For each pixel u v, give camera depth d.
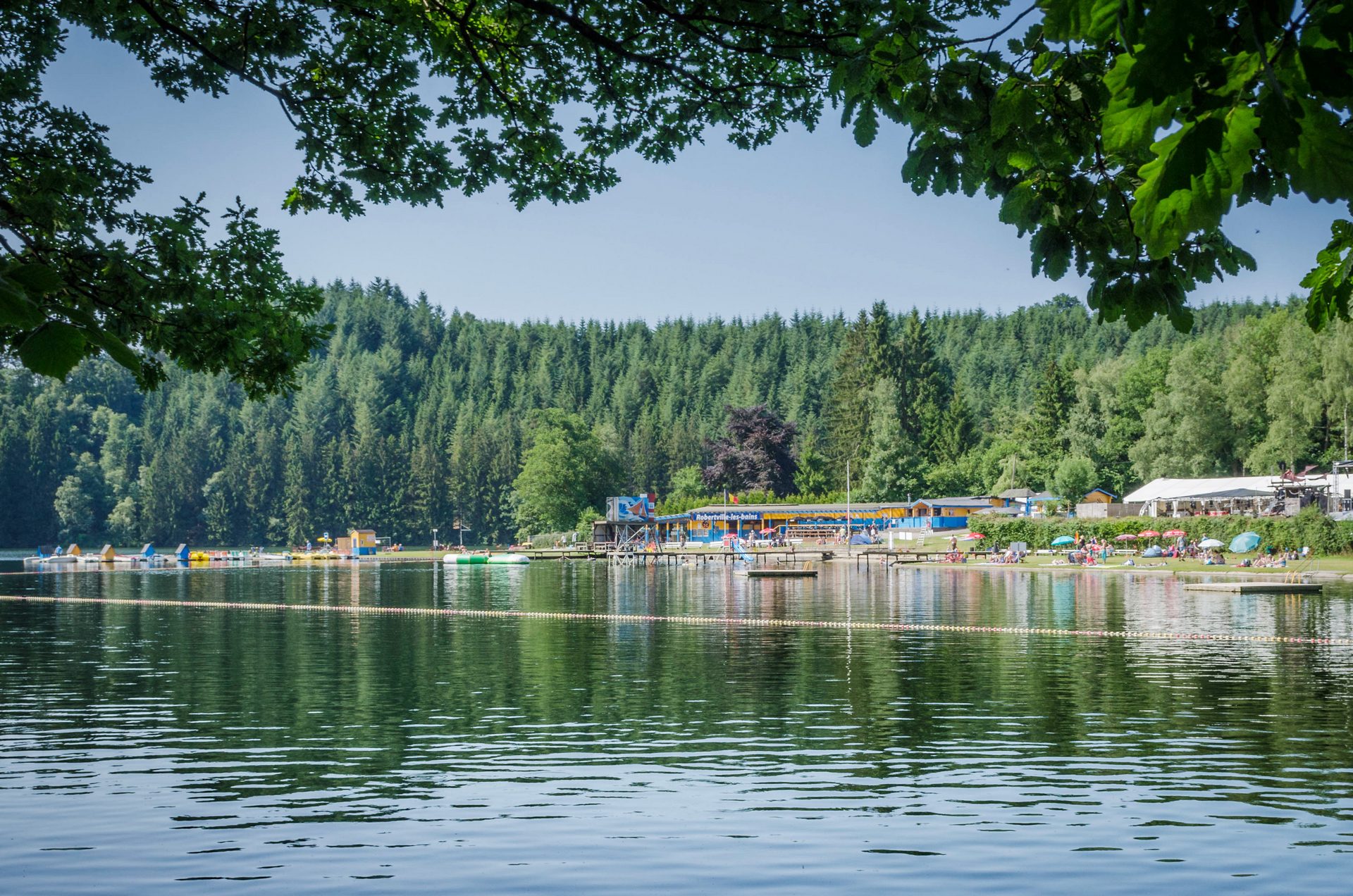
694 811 14.92
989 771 17.19
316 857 13.01
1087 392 141.75
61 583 82.81
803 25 7.96
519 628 42.81
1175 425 116.88
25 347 3.22
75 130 11.60
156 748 19.17
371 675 28.86
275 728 21.12
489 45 11.49
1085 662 30.22
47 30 11.79
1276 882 11.89
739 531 141.25
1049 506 128.50
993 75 4.77
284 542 194.00
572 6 10.27
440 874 12.35
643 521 136.38
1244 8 2.67
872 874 12.28
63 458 188.25
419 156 11.89
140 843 13.55
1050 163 4.71
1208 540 81.19
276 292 12.27
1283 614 45.22
